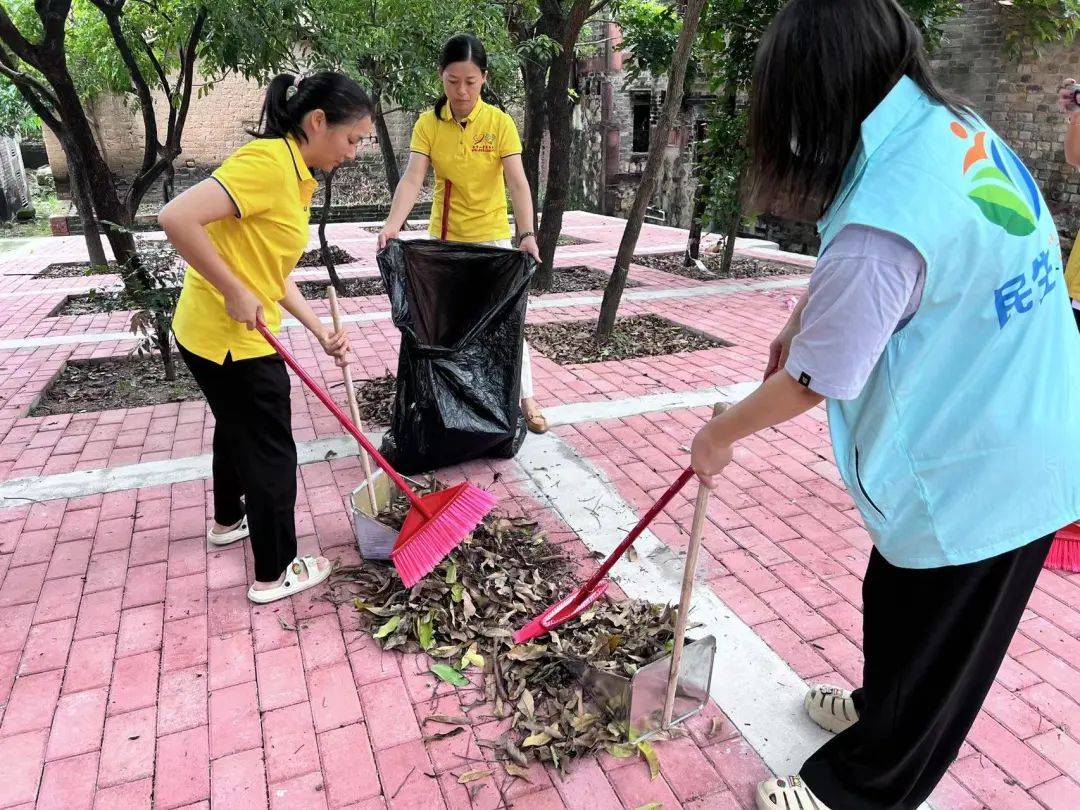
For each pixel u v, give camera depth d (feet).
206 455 12.72
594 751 6.89
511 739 7.00
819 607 8.87
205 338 7.68
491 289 12.62
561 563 9.63
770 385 4.59
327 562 9.41
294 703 7.43
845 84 4.00
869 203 3.98
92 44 25.05
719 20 23.99
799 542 10.20
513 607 8.60
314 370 17.28
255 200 7.26
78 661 7.98
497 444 12.22
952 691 5.03
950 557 4.61
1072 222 27.53
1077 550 9.36
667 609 7.98
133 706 7.39
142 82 19.66
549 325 21.21
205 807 6.36
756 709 7.38
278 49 17.61
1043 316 4.43
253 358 7.82
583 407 14.92
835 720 7.04
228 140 48.83
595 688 7.26
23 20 24.93
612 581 9.30
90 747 6.94
